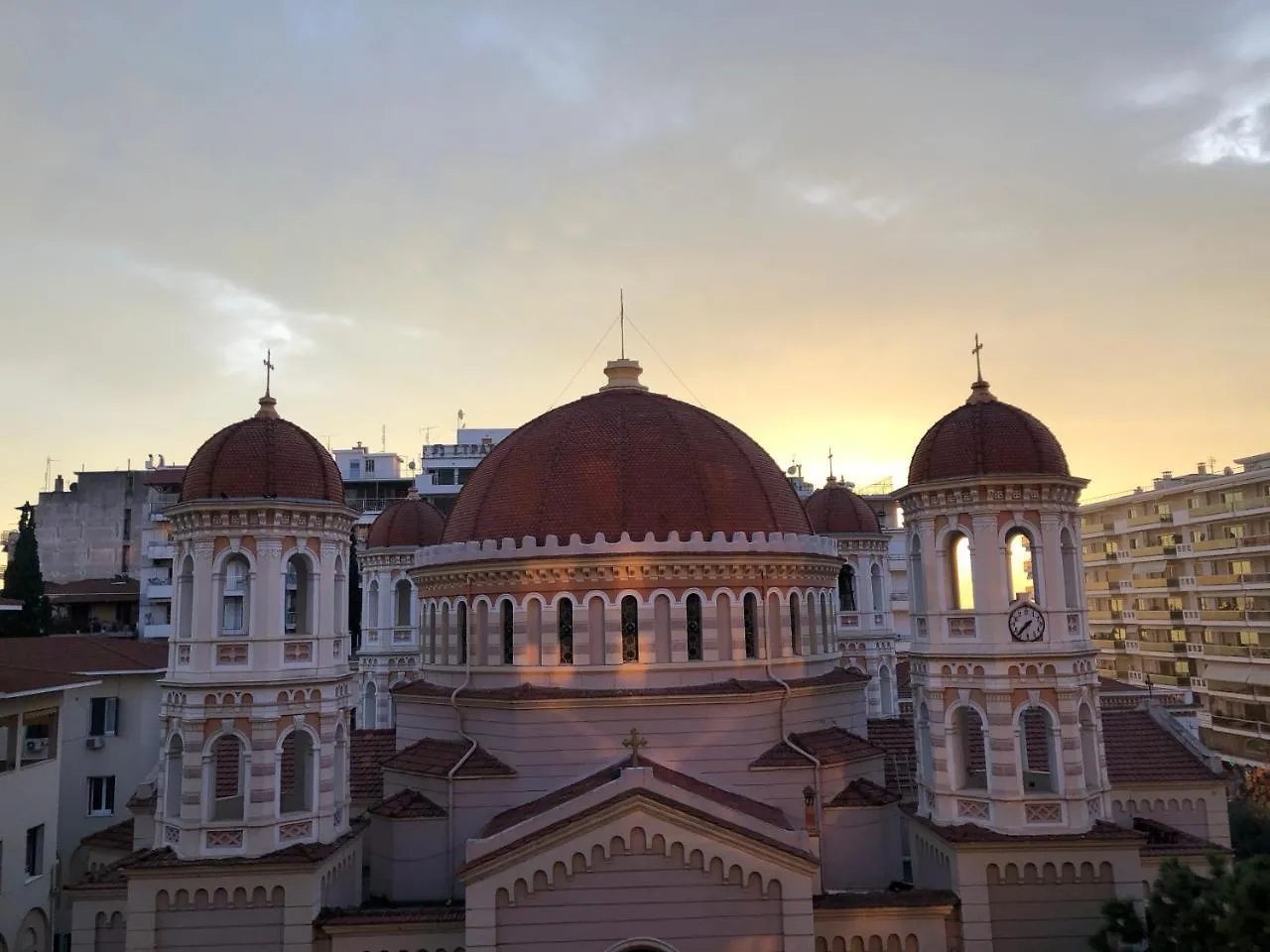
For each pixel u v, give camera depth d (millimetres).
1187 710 59375
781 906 33312
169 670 37844
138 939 34875
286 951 35312
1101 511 119562
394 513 73875
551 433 47438
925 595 39812
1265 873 28703
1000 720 37344
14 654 61906
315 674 37812
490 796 40500
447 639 45812
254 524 37406
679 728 41031
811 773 41000
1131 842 35938
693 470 45125
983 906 36156
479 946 32781
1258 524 95938
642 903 33250
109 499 112938
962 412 40281
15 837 47531
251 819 35938
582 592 42156
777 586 44375
